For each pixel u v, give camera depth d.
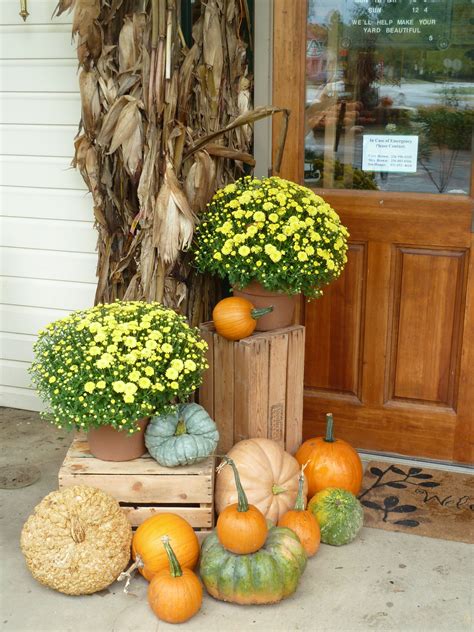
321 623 2.48
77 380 2.68
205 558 2.58
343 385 3.59
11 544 2.90
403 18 3.22
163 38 2.98
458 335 3.39
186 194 3.20
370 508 3.12
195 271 3.38
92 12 3.04
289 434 3.27
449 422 3.47
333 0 3.29
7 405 4.11
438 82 3.23
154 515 2.81
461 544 2.90
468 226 3.27
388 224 3.38
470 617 2.51
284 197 2.97
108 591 2.65
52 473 3.44
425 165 3.32
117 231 3.36
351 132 3.39
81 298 3.86
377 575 2.71
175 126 3.10
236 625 2.47
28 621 2.50
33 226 3.85
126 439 2.81
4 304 3.99
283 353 3.13
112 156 3.28
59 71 3.62
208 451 2.80
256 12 3.48
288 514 2.79
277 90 3.42
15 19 3.63
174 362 2.71
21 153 3.77
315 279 3.01
